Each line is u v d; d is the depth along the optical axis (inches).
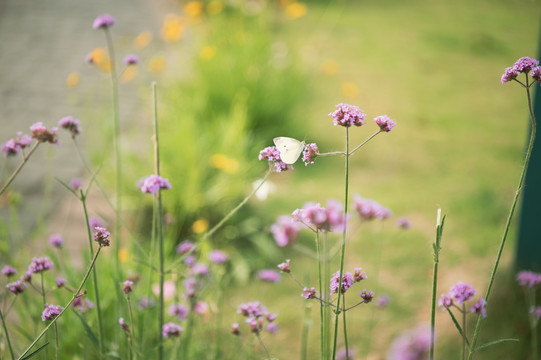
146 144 209.2
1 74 293.3
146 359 84.4
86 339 96.1
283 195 195.8
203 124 217.8
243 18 301.0
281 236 91.1
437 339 124.5
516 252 148.7
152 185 65.1
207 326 115.0
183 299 106.8
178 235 167.6
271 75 246.2
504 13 464.4
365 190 203.0
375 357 124.3
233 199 181.0
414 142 242.2
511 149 238.8
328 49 356.8
